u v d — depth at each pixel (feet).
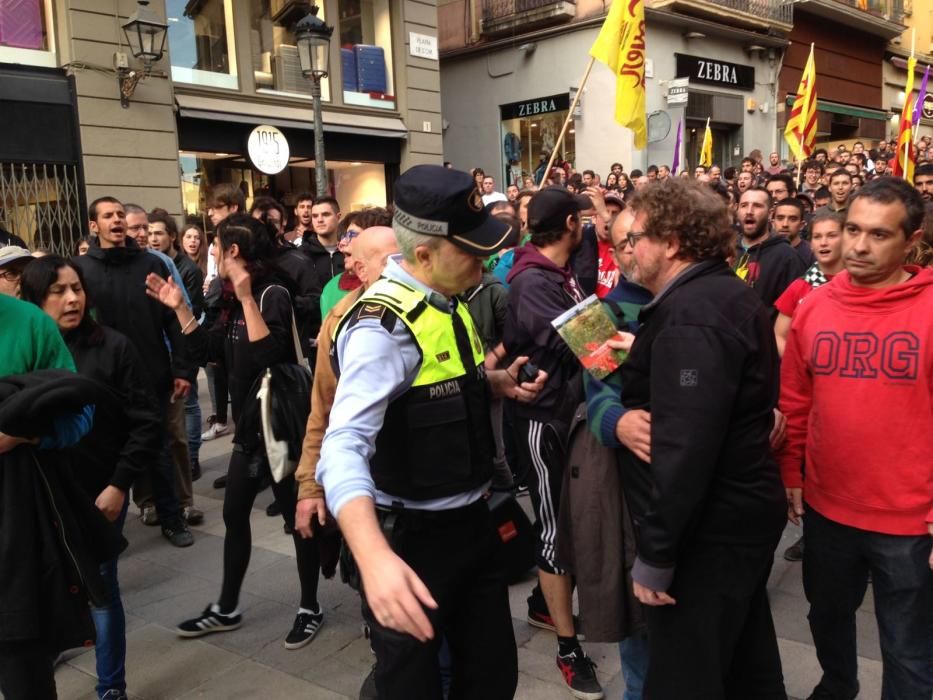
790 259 13.73
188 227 23.72
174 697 9.17
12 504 6.86
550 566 8.93
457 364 5.94
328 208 16.63
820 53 68.18
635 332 7.52
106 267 13.50
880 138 77.05
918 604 7.02
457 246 5.65
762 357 5.78
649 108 52.44
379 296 5.71
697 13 54.29
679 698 5.99
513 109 55.93
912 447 6.89
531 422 9.12
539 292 9.00
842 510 7.30
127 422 8.89
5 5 28.27
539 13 52.19
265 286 10.33
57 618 7.04
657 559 5.66
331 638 10.42
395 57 41.42
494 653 6.43
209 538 14.21
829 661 7.89
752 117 61.41
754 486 5.87
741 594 5.95
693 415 5.49
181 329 13.53
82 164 29.63
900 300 6.97
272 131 31.30
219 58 34.86
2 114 27.73
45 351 7.36
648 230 6.11
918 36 82.12
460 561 6.11
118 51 30.22
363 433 5.15
